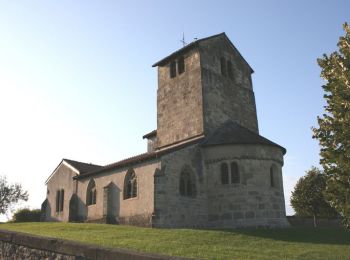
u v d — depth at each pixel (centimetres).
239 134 3147
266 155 2955
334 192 1198
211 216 2909
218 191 2912
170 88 3666
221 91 3538
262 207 2797
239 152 2905
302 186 4494
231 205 2828
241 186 2831
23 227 2711
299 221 3809
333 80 1223
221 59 3697
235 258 1552
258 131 3844
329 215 4272
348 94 1169
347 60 1223
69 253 1300
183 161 2917
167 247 1717
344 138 1172
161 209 2661
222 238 2055
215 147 3011
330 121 1223
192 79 3469
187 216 2800
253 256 1622
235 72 3803
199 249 1712
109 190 3209
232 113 3578
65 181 3875
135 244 1753
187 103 3447
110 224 2852
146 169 2917
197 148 3056
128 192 3075
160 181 2711
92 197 3484
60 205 3862
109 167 3269
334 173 1198
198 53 3472
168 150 2839
